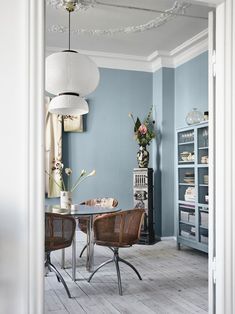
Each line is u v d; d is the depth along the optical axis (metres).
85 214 3.10
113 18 4.05
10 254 1.50
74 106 3.07
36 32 1.55
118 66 5.48
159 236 5.38
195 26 4.28
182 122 5.24
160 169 5.37
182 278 3.42
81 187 5.24
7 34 1.53
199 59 4.83
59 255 4.36
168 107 5.40
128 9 3.81
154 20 4.09
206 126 4.27
